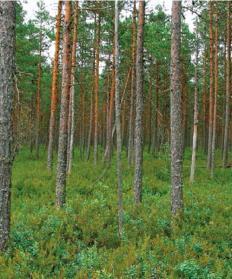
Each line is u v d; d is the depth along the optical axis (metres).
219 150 49.78
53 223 11.32
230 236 11.44
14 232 10.34
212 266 9.23
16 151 9.88
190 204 15.38
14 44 9.48
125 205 14.86
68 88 14.97
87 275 8.30
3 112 9.36
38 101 36.81
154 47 29.59
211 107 30.03
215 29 28.86
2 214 9.48
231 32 29.98
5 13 9.30
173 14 12.96
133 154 35.25
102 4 25.75
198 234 11.48
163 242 10.34
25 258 8.83
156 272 8.44
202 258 9.45
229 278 8.70
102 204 14.73
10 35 9.37
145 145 54.06
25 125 9.94
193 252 9.82
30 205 16.64
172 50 12.97
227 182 26.02
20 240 10.02
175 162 13.00
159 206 14.66
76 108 50.53
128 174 25.78
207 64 33.88
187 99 38.81
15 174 24.11
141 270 8.65
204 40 29.39
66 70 15.02
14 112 9.80
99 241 10.63
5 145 9.41
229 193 20.67
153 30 29.73
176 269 8.74
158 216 12.84
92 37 32.34
